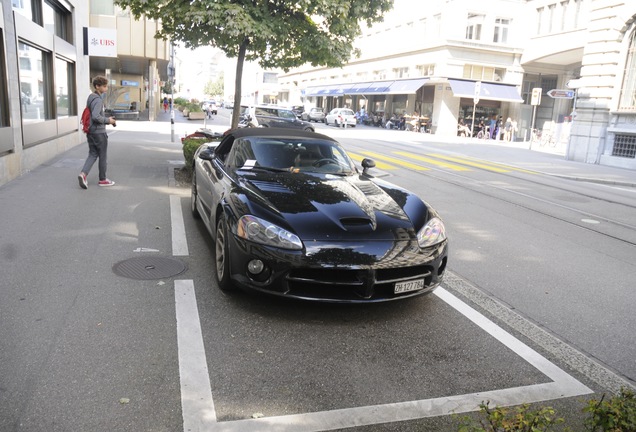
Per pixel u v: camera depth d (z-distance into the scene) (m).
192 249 5.49
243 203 4.10
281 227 3.82
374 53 47.09
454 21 35.88
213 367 3.16
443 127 37.59
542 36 35.09
